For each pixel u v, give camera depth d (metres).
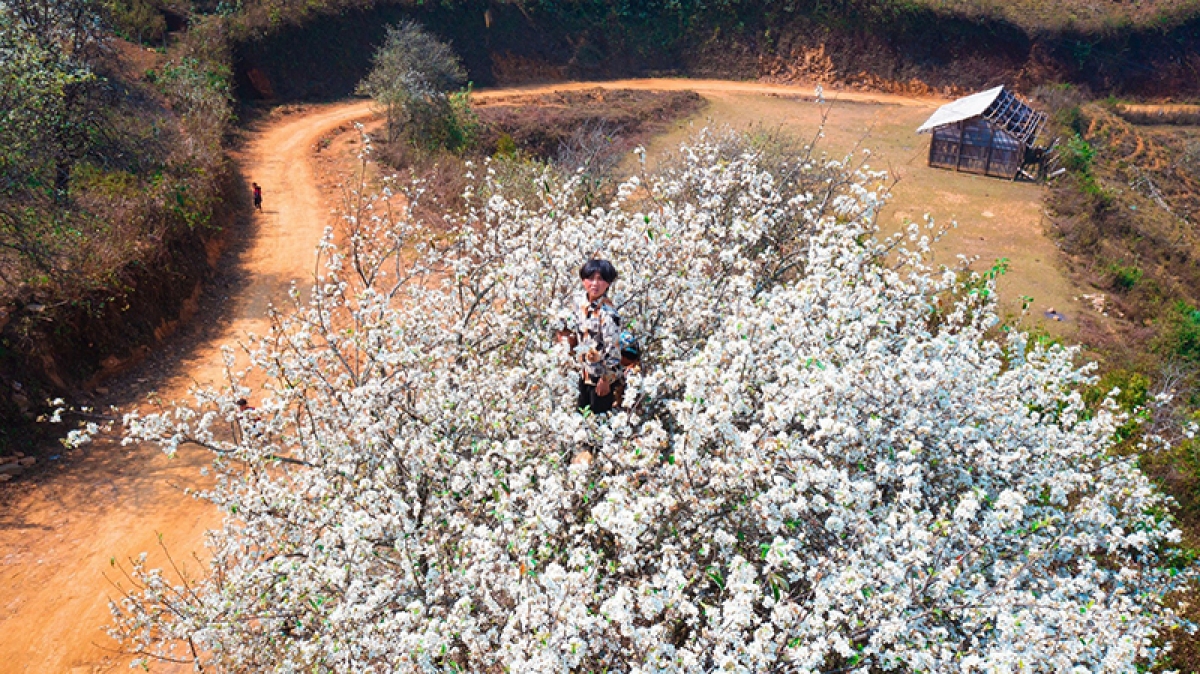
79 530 13.33
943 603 4.92
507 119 48.41
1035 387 6.96
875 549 4.74
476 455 5.77
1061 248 36.41
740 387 5.06
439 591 4.98
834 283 6.38
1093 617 5.14
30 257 16.97
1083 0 67.75
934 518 5.56
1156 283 33.53
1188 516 10.77
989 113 44.19
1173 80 64.94
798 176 11.09
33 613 11.56
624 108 54.62
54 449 15.33
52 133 19.20
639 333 6.51
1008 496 4.90
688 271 6.50
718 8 66.75
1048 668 4.93
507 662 4.56
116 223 20.39
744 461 4.72
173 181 24.97
